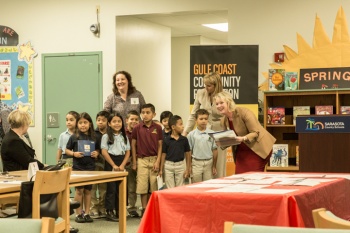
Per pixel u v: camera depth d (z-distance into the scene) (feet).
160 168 24.11
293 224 9.47
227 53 26.68
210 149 23.38
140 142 24.26
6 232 6.98
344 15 27.04
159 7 29.99
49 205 13.69
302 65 27.63
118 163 23.76
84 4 30.96
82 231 21.20
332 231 6.13
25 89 31.65
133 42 33.01
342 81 26.08
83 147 22.94
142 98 27.35
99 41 30.78
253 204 9.80
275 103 27.94
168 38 38.65
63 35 31.24
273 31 28.12
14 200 16.63
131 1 30.37
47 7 31.45
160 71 37.22
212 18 34.32
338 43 27.07
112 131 23.80
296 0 27.78
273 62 28.14
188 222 10.30
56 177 13.73
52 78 31.35
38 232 6.96
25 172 17.62
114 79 26.99
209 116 23.44
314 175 13.57
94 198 24.44
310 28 27.58
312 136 15.21
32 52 31.58
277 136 27.86
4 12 32.01
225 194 10.07
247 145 16.78
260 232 6.36
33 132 31.60
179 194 10.41
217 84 23.15
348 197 12.64
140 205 27.91
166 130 24.66
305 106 26.94
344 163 14.89
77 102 30.99
